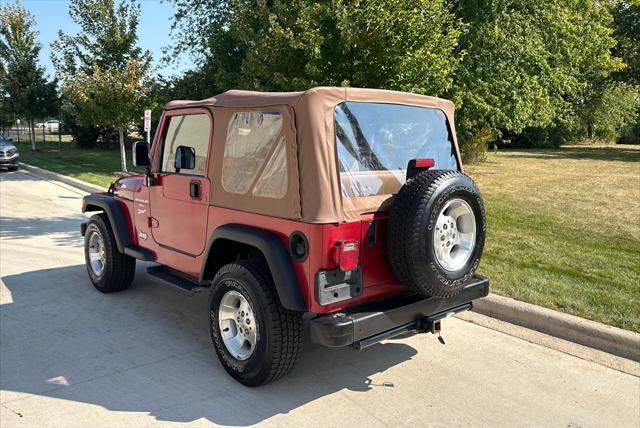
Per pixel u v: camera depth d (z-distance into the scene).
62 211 11.24
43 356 4.29
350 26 7.43
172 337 4.69
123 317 5.16
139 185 5.11
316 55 7.70
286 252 3.44
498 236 8.27
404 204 3.37
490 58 16.16
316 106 3.33
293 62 8.15
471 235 3.73
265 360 3.56
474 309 5.34
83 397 3.64
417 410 3.53
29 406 3.52
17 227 9.54
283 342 3.54
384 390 3.79
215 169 4.03
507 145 39.03
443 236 3.56
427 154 4.17
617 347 4.39
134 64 16.14
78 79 16.25
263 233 3.55
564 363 4.23
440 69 8.23
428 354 4.39
